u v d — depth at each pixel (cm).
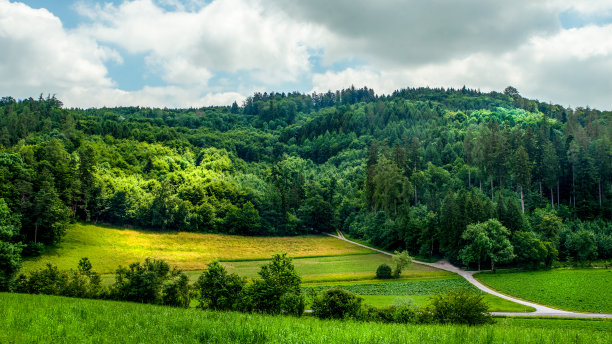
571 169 12050
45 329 1583
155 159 16512
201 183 14888
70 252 8194
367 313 3544
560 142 12631
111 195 11431
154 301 4175
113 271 7506
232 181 15875
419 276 8319
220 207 13575
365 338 1647
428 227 10462
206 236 11925
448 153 15612
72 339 1435
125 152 16512
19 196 8162
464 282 7719
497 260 8694
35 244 7662
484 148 12569
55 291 4397
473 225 9212
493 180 12962
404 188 11900
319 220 14700
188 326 1778
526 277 7919
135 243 9844
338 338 1638
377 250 11475
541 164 12062
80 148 14625
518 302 6022
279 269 3819
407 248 10906
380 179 12638
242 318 2212
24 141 14175
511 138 13412
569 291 6500
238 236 12669
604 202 11219
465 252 9069
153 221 11481
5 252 4906
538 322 4569
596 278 7456
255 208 14288
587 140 13112
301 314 3481
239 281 4062
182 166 17500
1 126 15925
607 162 11406
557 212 10912
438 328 2308
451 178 13450
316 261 9894
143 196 12331
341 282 7575
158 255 9244
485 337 1869
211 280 4025
